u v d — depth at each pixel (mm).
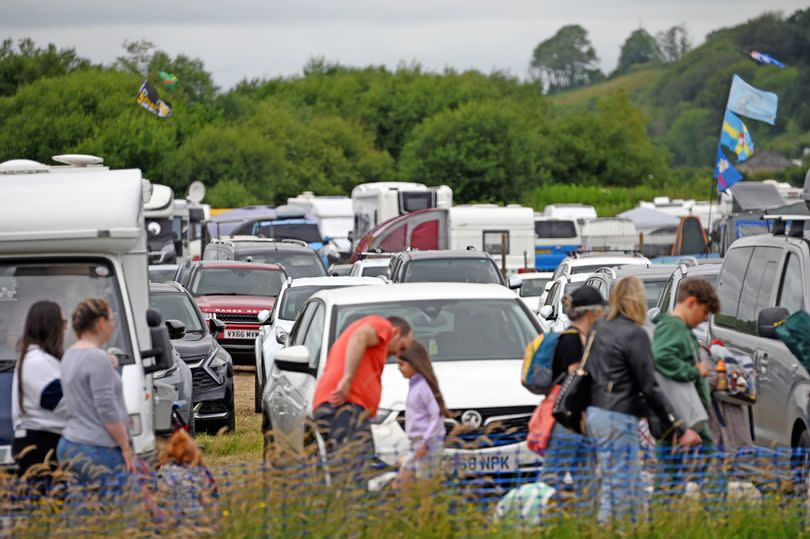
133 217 23297
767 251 24484
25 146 195750
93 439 18375
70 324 22703
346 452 17969
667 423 18625
